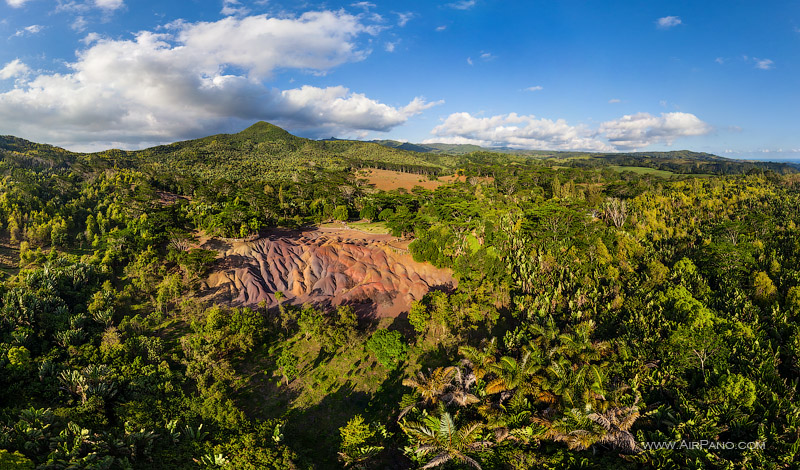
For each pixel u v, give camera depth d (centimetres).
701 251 7656
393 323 6481
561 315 5956
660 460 3078
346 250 8619
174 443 3541
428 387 4031
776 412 3450
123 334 5375
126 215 10350
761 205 12469
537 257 7769
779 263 6962
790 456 2964
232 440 3488
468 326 5862
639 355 4362
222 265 7806
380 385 4881
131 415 3697
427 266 8212
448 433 3309
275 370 5103
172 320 6122
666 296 5606
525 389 3778
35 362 4406
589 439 3134
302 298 7194
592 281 6862
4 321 5009
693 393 3944
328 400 4628
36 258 7894
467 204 10688
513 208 10769
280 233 10219
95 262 7606
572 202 11231
